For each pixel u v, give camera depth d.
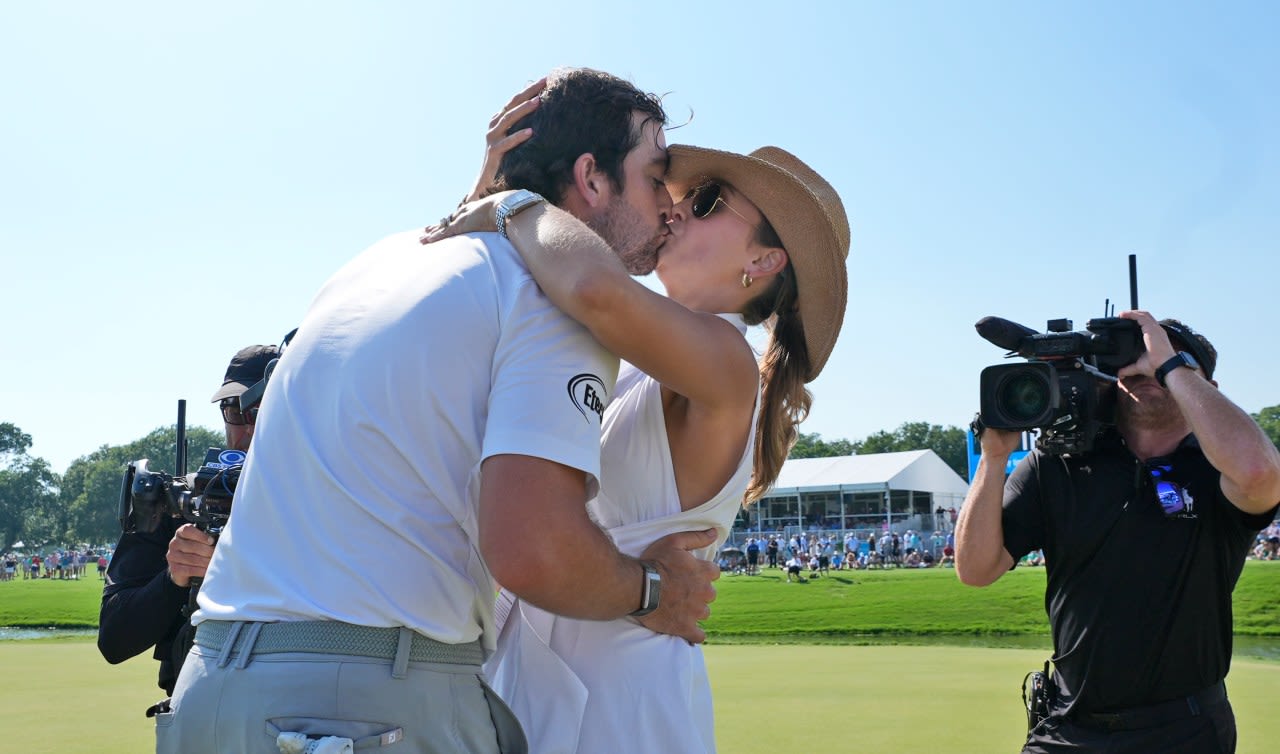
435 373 1.87
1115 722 3.43
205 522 3.19
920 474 48.00
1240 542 3.37
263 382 3.26
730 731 7.07
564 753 2.28
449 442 1.88
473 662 1.96
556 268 1.91
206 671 1.87
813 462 50.47
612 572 1.89
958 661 12.24
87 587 35.78
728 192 2.62
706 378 2.08
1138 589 3.39
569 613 1.87
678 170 2.58
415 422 1.85
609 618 1.94
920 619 21.28
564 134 2.26
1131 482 3.48
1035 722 3.68
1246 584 19.92
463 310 1.91
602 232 2.31
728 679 10.27
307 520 1.86
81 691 9.12
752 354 2.24
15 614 26.05
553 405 1.83
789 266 2.67
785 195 2.56
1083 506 3.53
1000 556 3.76
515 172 2.27
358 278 2.10
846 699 8.64
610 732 2.30
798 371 2.76
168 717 1.92
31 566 69.44
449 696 1.87
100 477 149.88
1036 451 3.76
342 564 1.81
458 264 1.98
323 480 1.85
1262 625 17.78
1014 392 3.60
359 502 1.83
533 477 1.78
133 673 10.62
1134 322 3.57
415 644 1.82
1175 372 3.41
